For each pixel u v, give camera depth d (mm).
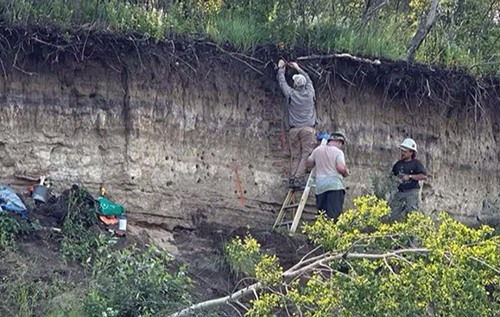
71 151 18656
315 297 14648
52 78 18656
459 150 23297
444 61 23094
